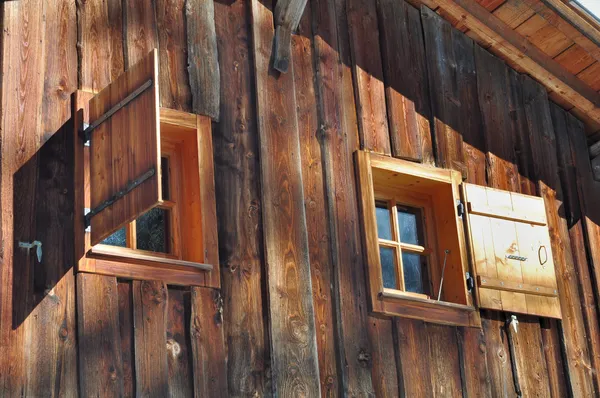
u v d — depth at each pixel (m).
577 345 9.67
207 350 7.44
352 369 8.11
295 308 8.00
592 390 9.59
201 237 7.72
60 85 7.52
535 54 10.37
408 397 8.28
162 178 7.99
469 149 9.77
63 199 7.25
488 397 8.79
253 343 7.72
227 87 8.40
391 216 9.23
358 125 9.05
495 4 9.97
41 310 6.89
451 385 8.60
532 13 9.91
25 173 7.16
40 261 7.01
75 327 6.98
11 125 7.20
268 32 8.79
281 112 8.58
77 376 6.88
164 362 7.22
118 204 6.88
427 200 9.48
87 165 7.30
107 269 7.19
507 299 9.23
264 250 8.03
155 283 7.38
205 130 8.05
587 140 11.00
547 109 10.62
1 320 6.73
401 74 9.55
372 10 9.64
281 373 7.72
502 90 10.32
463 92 9.98
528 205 9.75
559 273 9.88
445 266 9.23
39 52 7.50
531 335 9.38
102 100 7.32
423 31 9.94
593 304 10.02
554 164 10.40
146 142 6.77
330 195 8.59
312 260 8.30
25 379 6.68
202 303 7.55
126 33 7.96
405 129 9.34
